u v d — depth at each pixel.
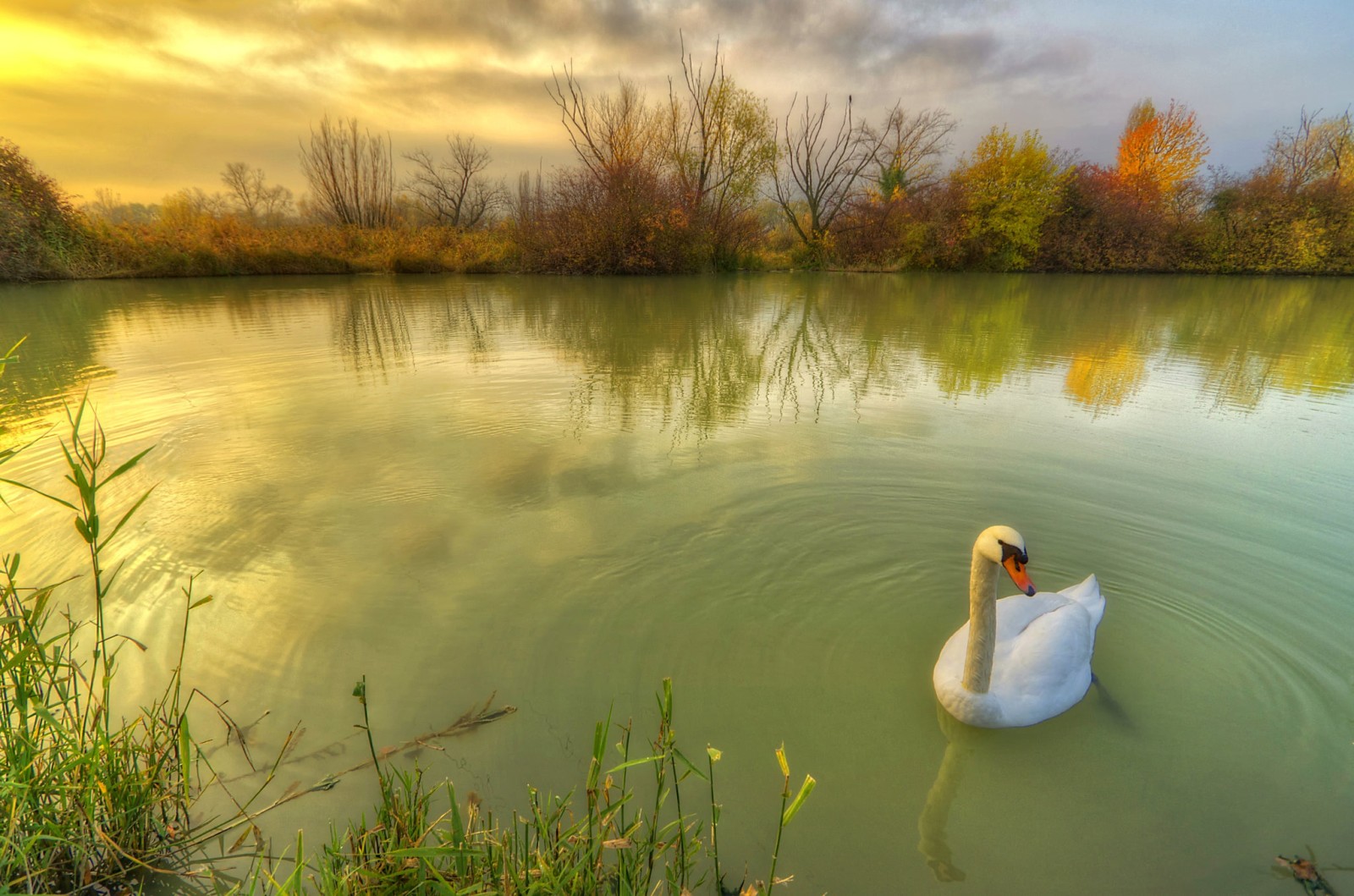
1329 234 40.78
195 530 6.03
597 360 13.44
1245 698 4.09
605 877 2.81
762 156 37.25
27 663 2.79
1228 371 12.68
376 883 2.64
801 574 5.41
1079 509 6.48
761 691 4.16
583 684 4.17
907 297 26.48
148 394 10.47
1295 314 22.38
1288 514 6.39
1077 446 8.24
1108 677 4.30
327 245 36.75
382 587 5.16
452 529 6.11
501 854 2.66
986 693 3.82
